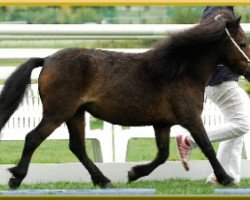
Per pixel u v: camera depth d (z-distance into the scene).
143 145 20.98
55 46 24.47
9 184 12.30
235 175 13.41
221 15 12.76
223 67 13.09
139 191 11.73
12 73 12.45
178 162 14.39
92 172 12.87
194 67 12.58
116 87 12.40
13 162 16.92
